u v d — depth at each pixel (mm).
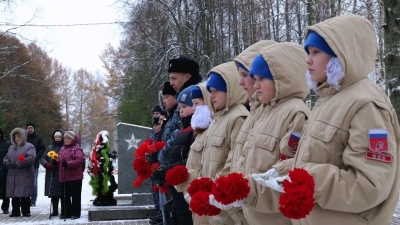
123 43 23609
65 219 8648
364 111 2059
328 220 2070
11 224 8477
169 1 19156
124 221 8492
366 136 2012
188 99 4363
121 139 9891
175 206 4098
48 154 8914
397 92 8156
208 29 19078
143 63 20828
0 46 23328
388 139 1984
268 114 2896
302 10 20453
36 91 33688
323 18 18062
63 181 8734
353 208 1959
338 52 2158
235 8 19453
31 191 9516
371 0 14461
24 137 9531
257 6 20562
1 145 10352
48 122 36719
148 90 20500
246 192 2309
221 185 2307
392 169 1967
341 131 2115
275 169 2291
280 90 2807
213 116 3916
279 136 2693
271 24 22156
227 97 3635
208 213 2662
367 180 1938
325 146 2143
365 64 2244
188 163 3885
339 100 2197
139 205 9148
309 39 2330
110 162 9281
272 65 2818
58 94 48531
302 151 2268
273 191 2379
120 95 29359
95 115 51250
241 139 3166
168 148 4633
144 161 4453
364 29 2297
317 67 2295
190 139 4270
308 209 1861
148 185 9719
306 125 2369
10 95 31641
